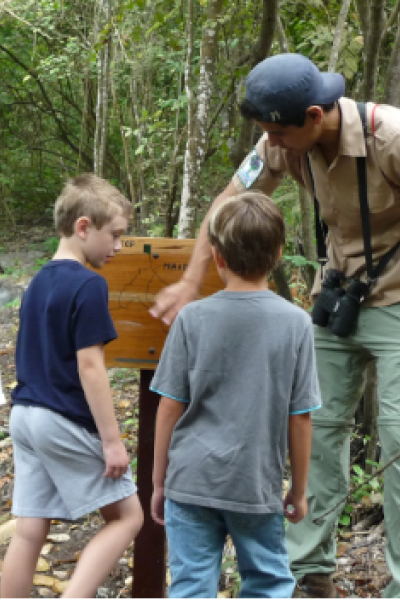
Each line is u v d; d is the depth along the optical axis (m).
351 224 2.16
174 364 1.68
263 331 1.63
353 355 2.30
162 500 1.79
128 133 5.40
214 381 1.63
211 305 1.68
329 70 2.99
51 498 1.91
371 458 3.11
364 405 3.09
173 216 5.75
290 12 4.18
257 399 1.61
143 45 5.52
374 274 2.16
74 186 1.99
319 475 2.31
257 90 1.91
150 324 2.15
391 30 3.80
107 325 1.85
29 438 1.88
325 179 2.12
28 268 8.86
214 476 1.61
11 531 2.94
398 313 2.14
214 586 1.68
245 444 1.60
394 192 2.04
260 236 1.64
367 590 2.47
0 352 5.75
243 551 1.68
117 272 2.14
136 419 4.13
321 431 2.30
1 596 1.87
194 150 3.45
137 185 7.25
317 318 2.30
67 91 10.88
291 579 1.71
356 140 1.98
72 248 1.98
